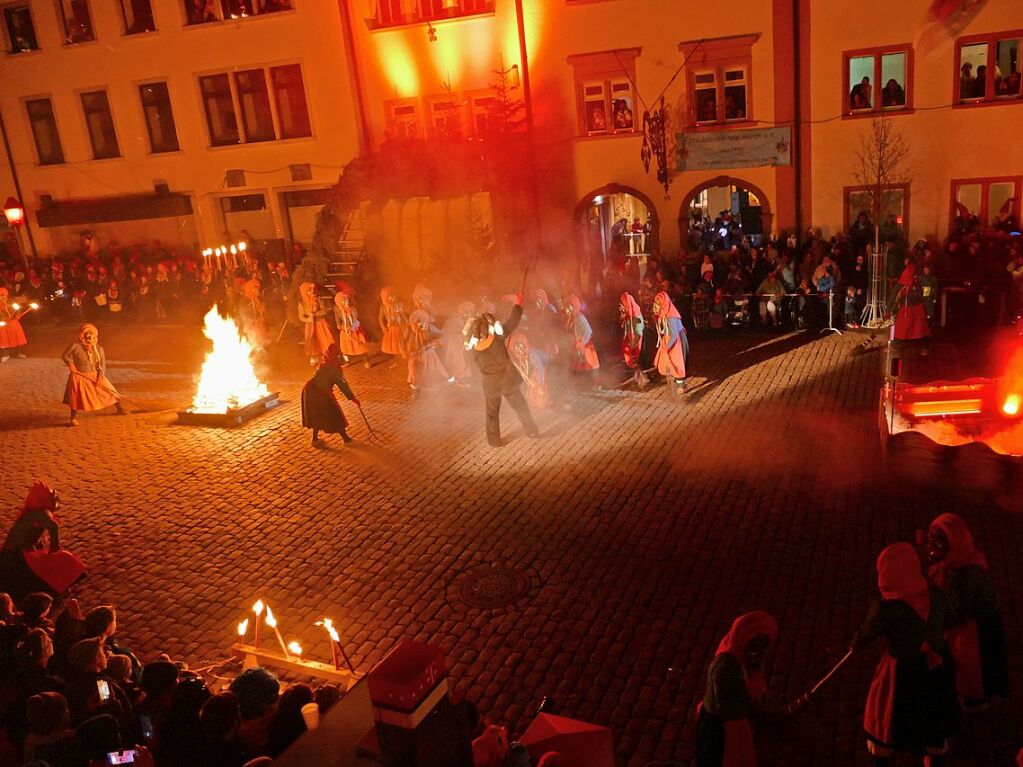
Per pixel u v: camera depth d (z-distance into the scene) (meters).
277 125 25.25
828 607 8.78
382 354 19.86
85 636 7.46
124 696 6.56
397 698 3.63
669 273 20.22
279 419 16.09
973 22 18.80
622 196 25.52
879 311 18.09
